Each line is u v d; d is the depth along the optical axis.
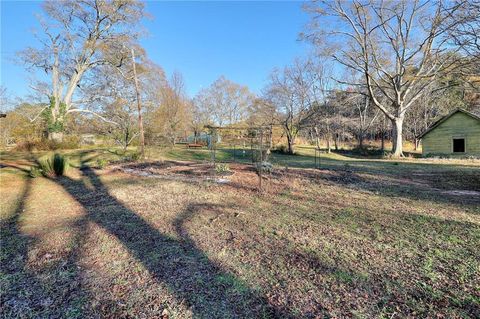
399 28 16.97
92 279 2.26
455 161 13.28
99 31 19.67
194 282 2.19
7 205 4.90
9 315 1.83
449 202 4.76
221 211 4.28
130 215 4.11
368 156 20.67
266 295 2.00
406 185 6.50
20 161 11.32
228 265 2.47
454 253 2.66
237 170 8.74
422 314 1.76
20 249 2.91
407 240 3.01
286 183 6.64
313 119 22.55
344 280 2.19
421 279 2.18
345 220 3.76
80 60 20.17
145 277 2.28
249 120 26.98
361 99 24.52
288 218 3.88
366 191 5.80
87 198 5.34
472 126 16.25
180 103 25.00
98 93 20.95
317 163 12.49
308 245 2.89
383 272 2.30
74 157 12.06
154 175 7.91
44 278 2.29
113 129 20.42
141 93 20.30
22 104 19.64
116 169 9.08
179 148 19.62
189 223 3.69
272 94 21.53
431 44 15.44
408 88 17.58
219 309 1.85
